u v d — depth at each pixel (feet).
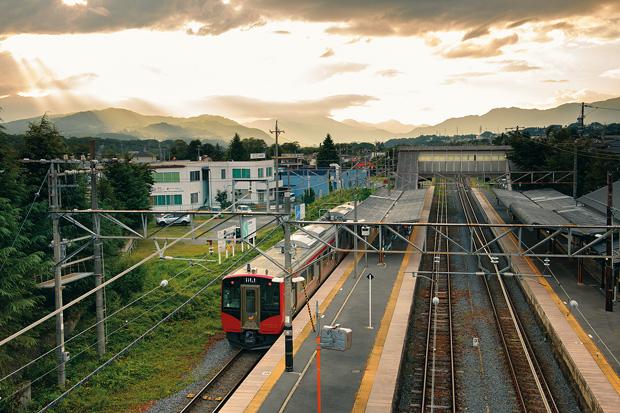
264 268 80.07
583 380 56.34
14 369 62.75
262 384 56.49
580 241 105.50
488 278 113.80
